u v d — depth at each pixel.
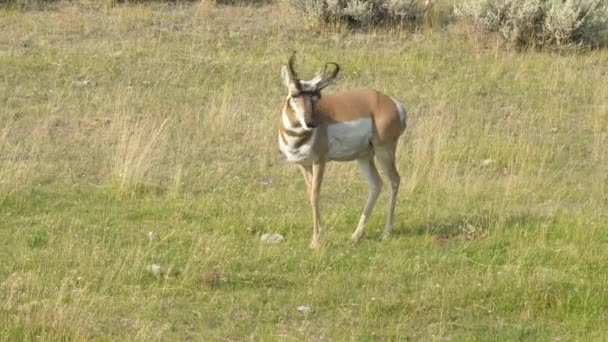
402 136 57.34
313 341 32.91
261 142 55.72
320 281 37.31
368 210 42.91
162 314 34.50
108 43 70.69
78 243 40.28
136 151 51.09
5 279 36.56
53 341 31.91
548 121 60.78
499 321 35.03
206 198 46.78
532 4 73.50
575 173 52.91
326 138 41.62
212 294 36.16
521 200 48.19
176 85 64.31
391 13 77.38
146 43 71.25
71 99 61.09
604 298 36.34
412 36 75.50
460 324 34.72
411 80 66.69
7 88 62.19
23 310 33.62
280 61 69.12
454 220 44.84
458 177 51.41
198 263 38.41
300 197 47.94
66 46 69.94
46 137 55.09
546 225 43.56
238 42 72.88
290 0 77.94
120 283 36.50
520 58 71.69
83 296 34.78
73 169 50.88
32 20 74.44
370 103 42.84
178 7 79.75
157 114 59.06
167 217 44.41
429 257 40.00
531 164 53.50
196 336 33.16
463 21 76.75
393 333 33.50
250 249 40.44
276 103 61.62
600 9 74.38
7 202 45.16
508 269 38.62
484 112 61.75
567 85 66.62
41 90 62.25
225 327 33.75
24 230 42.09
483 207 46.69
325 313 35.06
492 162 53.69
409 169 51.97
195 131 56.78
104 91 62.69
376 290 36.56
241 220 44.00
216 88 64.12
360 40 74.31
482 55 71.94
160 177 50.28
